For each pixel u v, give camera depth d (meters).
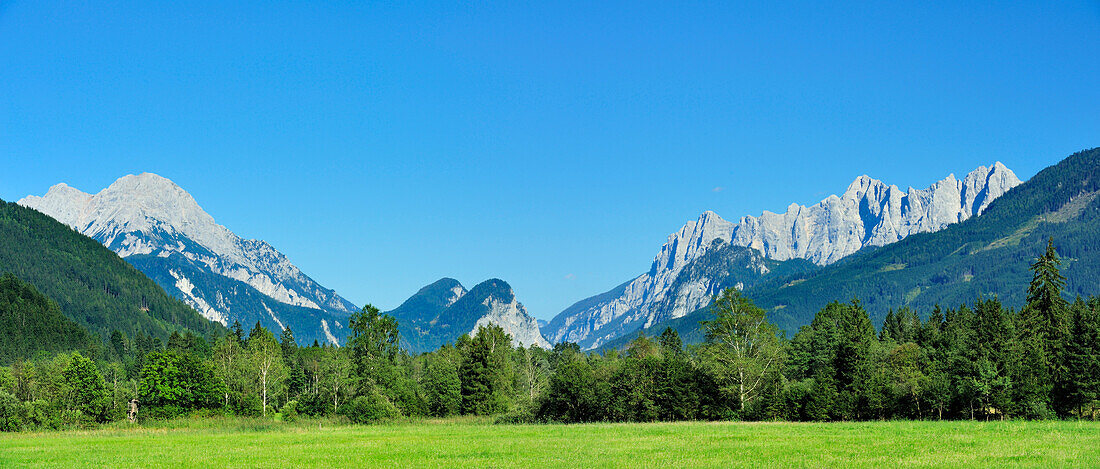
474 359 150.75
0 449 80.19
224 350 178.88
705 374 120.56
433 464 65.00
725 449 71.75
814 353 151.50
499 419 126.50
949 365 119.00
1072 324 129.25
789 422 107.19
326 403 139.62
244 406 144.12
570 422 122.44
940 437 78.44
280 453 73.88
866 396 110.81
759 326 125.00
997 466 59.47
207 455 73.19
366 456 70.81
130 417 127.56
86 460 70.88
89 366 127.38
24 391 150.25
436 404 146.00
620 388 121.88
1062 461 61.12
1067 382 108.38
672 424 105.88
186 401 139.12
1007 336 127.69
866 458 64.50
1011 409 104.56
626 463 63.75
